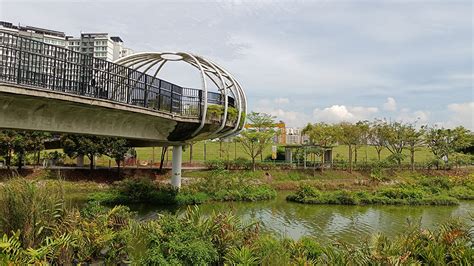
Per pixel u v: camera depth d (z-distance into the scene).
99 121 15.71
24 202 9.95
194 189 29.61
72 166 37.19
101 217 12.58
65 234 10.26
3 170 31.47
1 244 8.20
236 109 25.47
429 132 50.31
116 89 14.95
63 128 13.91
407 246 10.60
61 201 11.41
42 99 11.60
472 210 28.11
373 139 50.97
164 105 19.02
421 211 27.39
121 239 11.02
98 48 88.62
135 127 18.89
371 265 9.68
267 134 42.16
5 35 10.53
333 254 10.84
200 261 9.34
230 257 10.01
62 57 12.20
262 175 40.88
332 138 46.12
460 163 52.28
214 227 11.27
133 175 36.28
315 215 24.72
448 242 10.69
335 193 31.69
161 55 25.05
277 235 17.56
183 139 25.17
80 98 12.62
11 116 11.79
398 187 35.28
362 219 23.53
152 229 10.52
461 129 50.69
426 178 40.53
